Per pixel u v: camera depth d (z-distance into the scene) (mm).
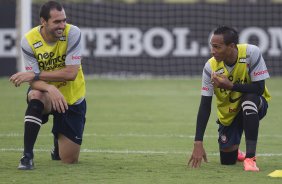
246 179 23266
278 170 24641
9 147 31266
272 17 70250
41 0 72438
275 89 61094
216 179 23281
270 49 70375
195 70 70625
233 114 26062
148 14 70188
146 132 37062
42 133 36406
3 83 65688
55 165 26234
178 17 70250
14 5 68938
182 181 22891
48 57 25688
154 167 25938
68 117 26203
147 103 51500
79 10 70375
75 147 26469
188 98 54875
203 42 70438
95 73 70875
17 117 43156
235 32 24953
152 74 70625
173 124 40500
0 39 69125
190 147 31750
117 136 35500
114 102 52125
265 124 40719
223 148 26328
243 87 25125
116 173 24469
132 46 70500
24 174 24062
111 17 70375
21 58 64188
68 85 26203
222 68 25469
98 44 70625
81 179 23203
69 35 25609
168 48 70312
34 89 25250
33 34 25672
